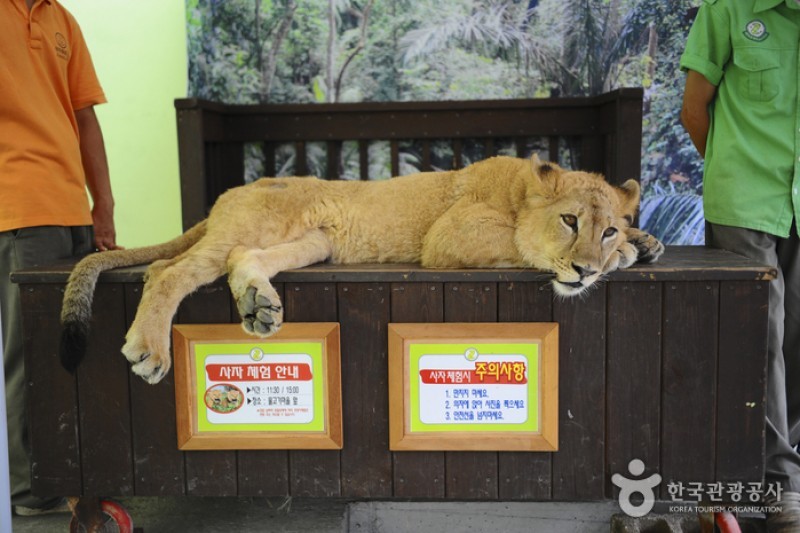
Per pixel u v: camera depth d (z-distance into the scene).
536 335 2.66
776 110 3.08
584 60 5.00
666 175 4.85
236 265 2.66
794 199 3.06
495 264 2.83
